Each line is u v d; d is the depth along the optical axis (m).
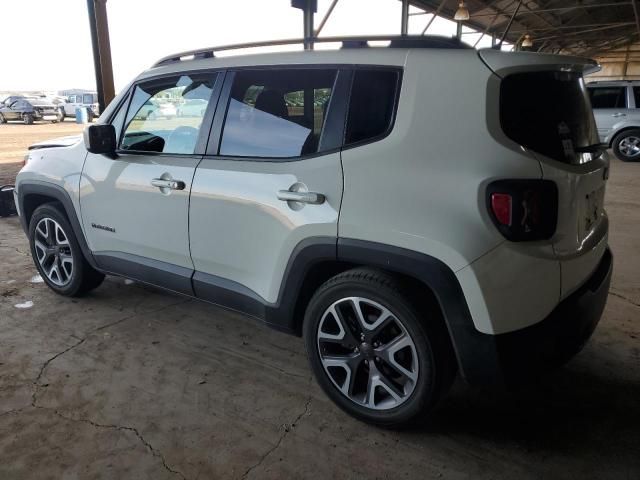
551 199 1.90
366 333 2.20
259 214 2.42
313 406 2.48
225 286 2.68
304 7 8.41
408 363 2.16
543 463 2.10
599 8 19.03
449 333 2.00
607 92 11.70
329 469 2.06
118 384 2.64
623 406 2.47
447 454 2.15
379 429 2.31
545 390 2.60
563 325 1.99
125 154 3.04
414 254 1.98
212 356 2.95
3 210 6.27
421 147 2.00
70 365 2.82
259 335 3.21
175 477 2.01
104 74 6.52
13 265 4.45
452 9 15.53
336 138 2.23
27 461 2.09
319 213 2.21
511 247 1.84
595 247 2.25
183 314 3.50
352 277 2.18
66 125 24.66
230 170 2.54
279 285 2.42
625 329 3.22
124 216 3.04
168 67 2.94
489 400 2.52
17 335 3.16
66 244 3.58
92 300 3.70
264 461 2.11
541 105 2.04
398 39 2.24
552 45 27.56
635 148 11.48
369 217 2.07
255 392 2.59
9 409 2.42
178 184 2.71
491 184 1.85
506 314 1.89
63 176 3.37
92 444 2.19
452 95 1.98
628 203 7.03
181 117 2.82
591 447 2.19
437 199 1.93
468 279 1.88
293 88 2.39
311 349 2.39
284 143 2.40
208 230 2.65
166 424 2.33
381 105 2.13
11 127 22.89
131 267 3.13
